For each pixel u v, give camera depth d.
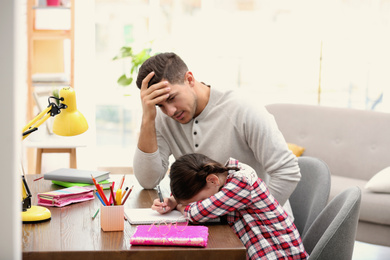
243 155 1.92
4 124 0.67
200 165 1.61
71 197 1.76
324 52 5.21
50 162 4.97
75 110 1.69
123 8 5.56
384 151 3.88
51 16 5.07
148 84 1.79
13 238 0.69
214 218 1.57
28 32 4.70
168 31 5.52
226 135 1.90
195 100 1.84
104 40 5.60
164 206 1.65
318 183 1.98
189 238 1.33
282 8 5.34
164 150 2.06
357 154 3.97
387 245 3.28
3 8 0.66
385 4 5.03
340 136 4.07
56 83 4.70
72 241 1.36
